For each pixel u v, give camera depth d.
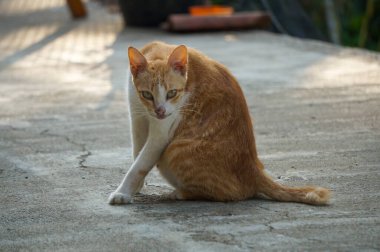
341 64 12.18
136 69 5.42
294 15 19.11
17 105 9.59
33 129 8.18
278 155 6.72
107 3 24.44
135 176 5.43
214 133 5.30
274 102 9.31
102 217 5.04
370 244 4.38
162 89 5.27
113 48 14.79
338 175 5.99
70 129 8.13
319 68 11.84
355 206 5.15
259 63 12.56
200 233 4.63
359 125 7.89
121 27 18.52
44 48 15.14
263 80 10.93
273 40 15.45
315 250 4.30
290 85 10.45
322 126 7.90
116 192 5.39
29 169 6.46
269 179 5.39
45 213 5.18
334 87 10.18
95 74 11.91
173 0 17.61
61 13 22.36
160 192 5.73
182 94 5.36
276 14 18.95
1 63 13.28
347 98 9.39
